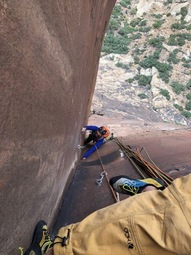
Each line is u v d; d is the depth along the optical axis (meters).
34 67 1.72
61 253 1.75
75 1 2.52
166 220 1.58
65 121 3.34
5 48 1.28
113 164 5.56
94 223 1.81
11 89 1.43
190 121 23.00
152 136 9.17
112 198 3.97
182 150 6.23
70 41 2.70
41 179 2.51
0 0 1.17
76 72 3.50
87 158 6.69
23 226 2.18
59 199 3.93
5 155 1.51
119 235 1.66
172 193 1.69
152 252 1.55
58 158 3.31
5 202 1.66
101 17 5.55
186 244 1.45
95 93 22.02
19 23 1.39
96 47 6.27
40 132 2.14
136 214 1.68
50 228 3.40
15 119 1.55
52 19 1.92
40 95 1.95
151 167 4.56
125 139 8.71
